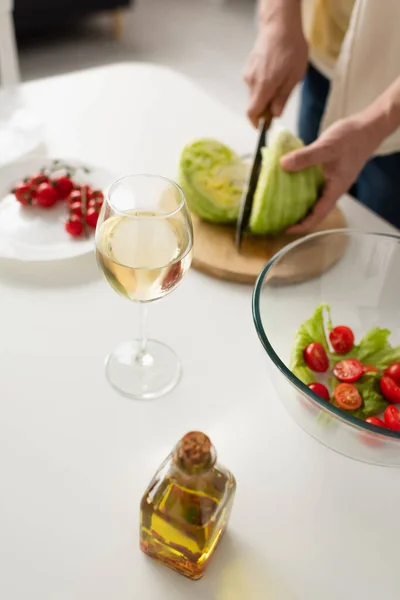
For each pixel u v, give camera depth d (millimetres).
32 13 2832
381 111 942
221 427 690
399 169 1201
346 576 579
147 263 652
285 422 703
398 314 816
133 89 1276
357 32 1023
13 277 851
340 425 600
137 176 680
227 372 753
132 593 555
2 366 731
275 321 771
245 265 880
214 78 2975
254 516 614
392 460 618
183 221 638
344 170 929
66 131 1137
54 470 636
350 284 830
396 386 706
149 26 3348
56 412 689
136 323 804
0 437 659
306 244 794
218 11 3574
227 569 576
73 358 750
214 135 1165
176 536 532
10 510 601
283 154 905
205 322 816
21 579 555
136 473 641
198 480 503
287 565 582
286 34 1116
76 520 599
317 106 1346
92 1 2945
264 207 899
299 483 645
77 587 555
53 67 2914
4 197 979
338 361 758
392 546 604
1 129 1104
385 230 983
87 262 884
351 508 629
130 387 717
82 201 917
